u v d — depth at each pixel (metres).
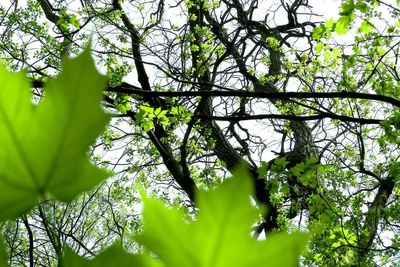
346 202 8.20
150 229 0.18
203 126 10.55
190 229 0.18
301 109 11.37
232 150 11.41
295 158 11.95
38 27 9.55
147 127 7.90
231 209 0.18
